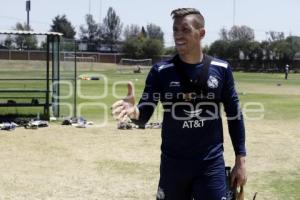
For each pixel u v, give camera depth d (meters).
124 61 85.00
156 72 4.42
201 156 4.31
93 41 129.62
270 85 41.41
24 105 17.67
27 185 8.70
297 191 8.62
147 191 8.47
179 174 4.36
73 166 10.35
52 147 12.42
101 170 10.03
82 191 8.39
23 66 40.78
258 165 10.73
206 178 4.31
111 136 14.23
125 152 11.95
